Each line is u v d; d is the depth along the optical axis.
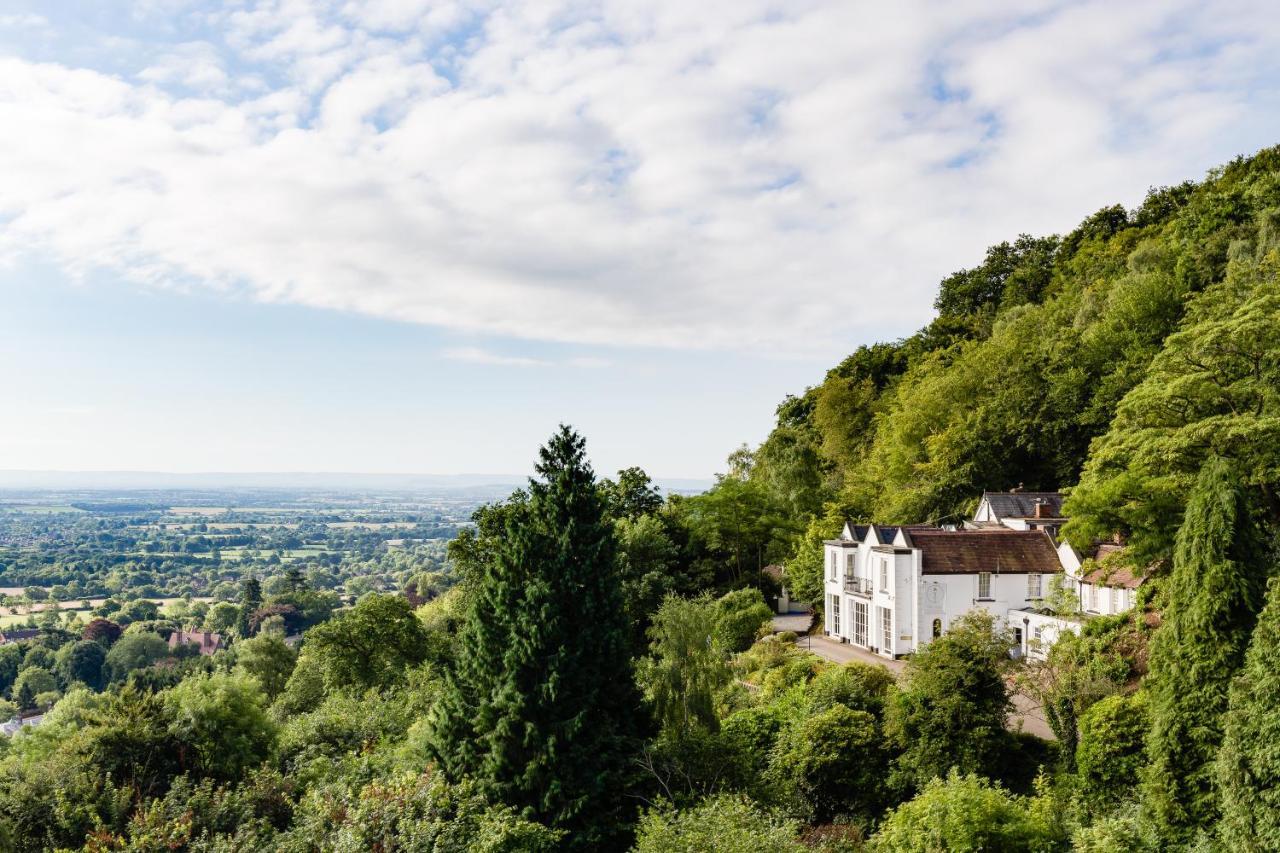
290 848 19.94
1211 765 20.19
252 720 31.28
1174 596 22.06
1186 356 32.62
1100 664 31.48
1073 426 59.72
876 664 40.34
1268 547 25.16
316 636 57.28
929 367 78.12
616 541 30.83
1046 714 29.22
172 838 20.12
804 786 28.66
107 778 24.48
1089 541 38.28
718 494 70.25
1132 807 23.03
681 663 29.73
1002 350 66.75
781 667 42.88
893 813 24.31
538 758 26.09
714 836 18.64
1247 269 44.06
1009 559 46.44
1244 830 18.30
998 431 62.62
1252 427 28.00
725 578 70.75
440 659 56.66
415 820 20.84
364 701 40.56
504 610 28.48
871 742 29.16
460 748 27.47
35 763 26.95
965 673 27.94
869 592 49.78
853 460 88.81
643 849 19.31
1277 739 17.83
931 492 63.22
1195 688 21.05
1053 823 22.52
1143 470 33.03
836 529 61.06
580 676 27.72
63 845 22.62
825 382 99.12
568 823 25.86
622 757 27.03
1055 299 87.56
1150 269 66.81
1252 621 20.61
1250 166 77.00
